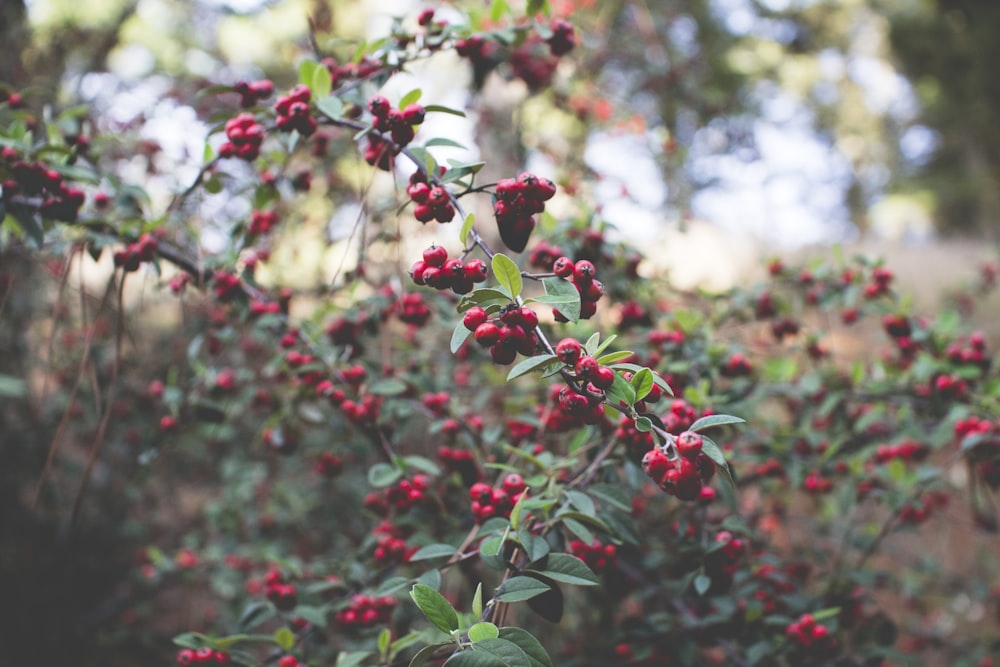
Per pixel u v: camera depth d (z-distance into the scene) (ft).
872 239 47.50
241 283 8.36
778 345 10.92
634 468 6.85
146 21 20.75
